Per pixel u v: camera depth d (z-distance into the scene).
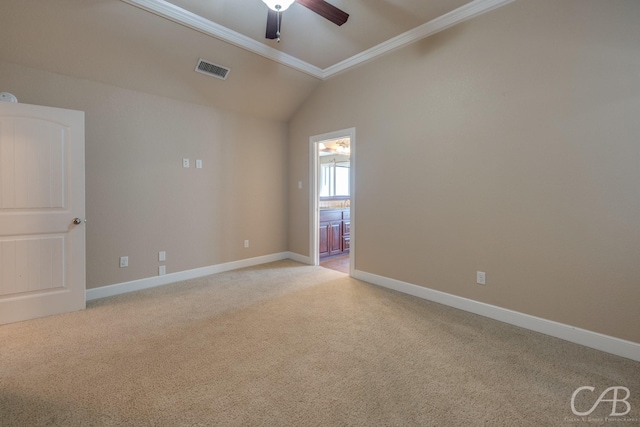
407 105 3.11
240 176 4.22
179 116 3.58
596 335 2.08
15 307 2.47
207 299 3.06
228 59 3.26
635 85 1.89
